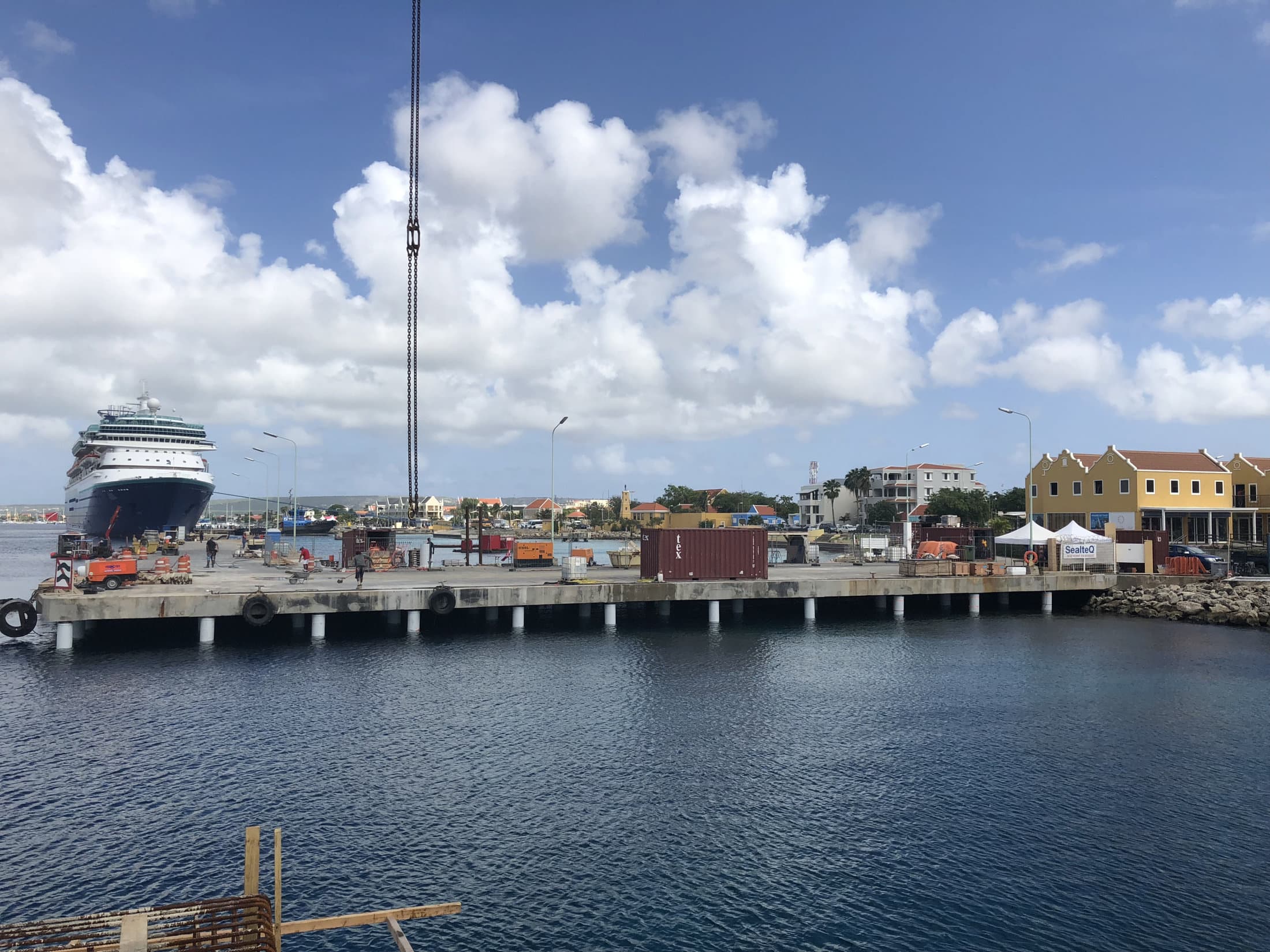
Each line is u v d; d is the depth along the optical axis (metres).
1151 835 16.91
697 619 45.12
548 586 40.09
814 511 171.50
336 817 17.55
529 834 16.84
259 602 35.50
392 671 31.27
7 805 18.00
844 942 13.05
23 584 67.69
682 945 12.95
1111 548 53.69
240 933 10.04
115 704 26.08
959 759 21.48
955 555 62.44
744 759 21.44
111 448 105.75
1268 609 44.50
